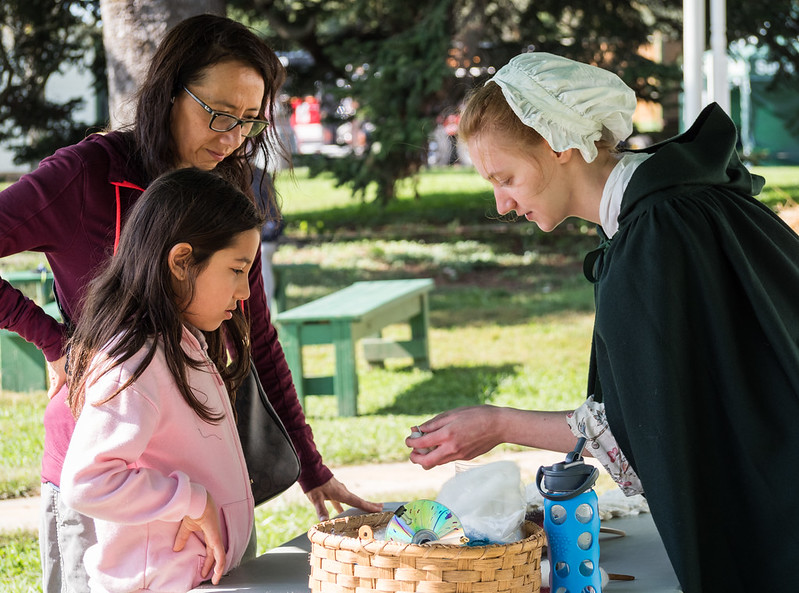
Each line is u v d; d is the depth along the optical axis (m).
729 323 1.89
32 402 7.16
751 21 13.08
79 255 2.20
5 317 2.18
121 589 1.90
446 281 12.84
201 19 2.28
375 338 9.09
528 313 10.70
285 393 2.62
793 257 2.06
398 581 1.63
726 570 1.86
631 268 1.90
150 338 1.88
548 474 1.79
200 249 1.91
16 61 13.37
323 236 16.20
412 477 5.33
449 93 13.03
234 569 2.07
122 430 1.80
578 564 1.76
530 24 13.41
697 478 1.86
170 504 1.82
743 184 2.13
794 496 1.81
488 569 1.61
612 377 1.93
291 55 17.02
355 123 15.40
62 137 13.97
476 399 7.07
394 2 13.77
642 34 13.38
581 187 2.12
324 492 2.65
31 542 4.46
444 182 24.52
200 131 2.26
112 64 6.16
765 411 1.86
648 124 18.39
